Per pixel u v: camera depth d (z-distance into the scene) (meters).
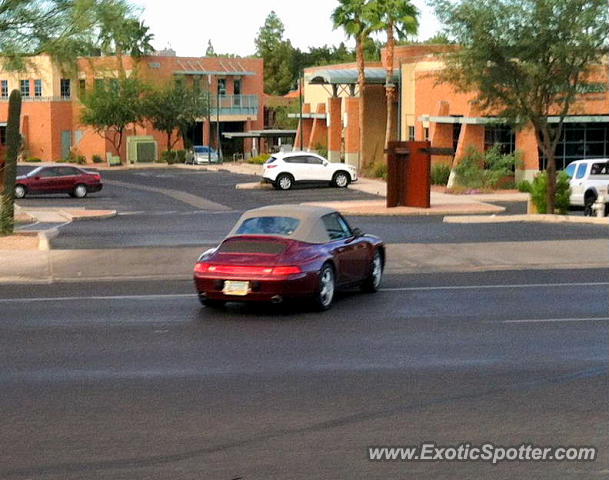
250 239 15.99
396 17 59.50
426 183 38.84
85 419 9.41
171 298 17.72
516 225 30.66
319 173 53.00
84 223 35.22
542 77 32.38
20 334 14.20
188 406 9.88
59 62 26.67
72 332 14.32
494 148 50.22
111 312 16.20
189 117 84.75
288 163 52.88
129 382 11.01
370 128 66.44
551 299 16.84
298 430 8.95
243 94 95.56
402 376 11.11
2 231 27.00
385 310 15.98
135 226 33.56
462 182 49.50
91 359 12.33
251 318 15.35
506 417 9.31
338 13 62.09
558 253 22.83
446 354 12.34
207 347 13.02
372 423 9.16
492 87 32.62
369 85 66.12
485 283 19.08
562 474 7.69
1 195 27.36
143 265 21.92
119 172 75.56
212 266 15.69
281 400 10.08
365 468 7.87
